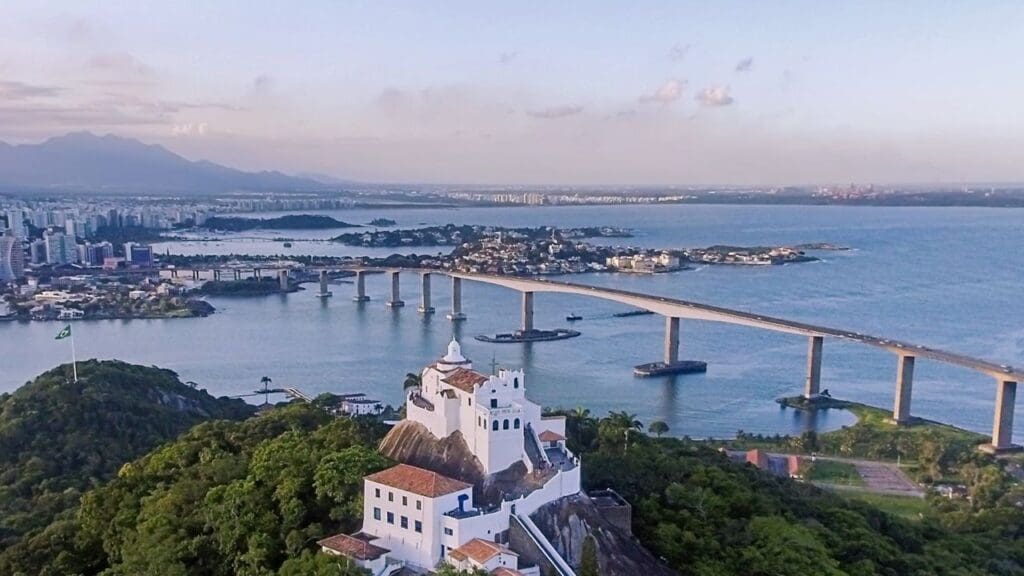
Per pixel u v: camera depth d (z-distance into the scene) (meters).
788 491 185.00
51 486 193.88
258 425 182.25
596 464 156.38
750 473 190.62
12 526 168.38
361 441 148.50
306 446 145.00
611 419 194.88
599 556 125.94
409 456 140.25
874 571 147.88
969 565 164.88
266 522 125.88
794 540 147.38
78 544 144.88
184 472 154.25
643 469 163.25
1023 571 168.88
